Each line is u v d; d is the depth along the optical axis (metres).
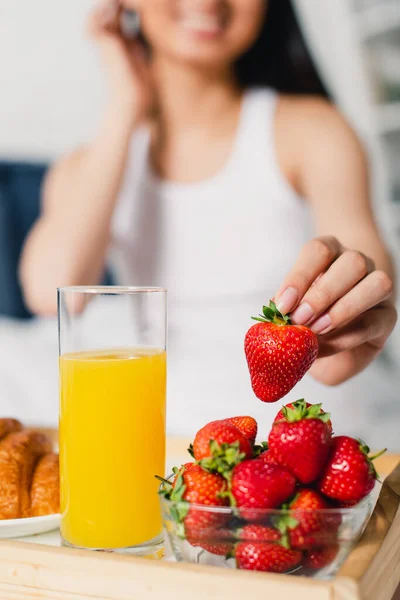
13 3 2.59
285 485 0.63
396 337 2.30
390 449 2.23
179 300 2.49
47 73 2.57
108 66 2.46
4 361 2.50
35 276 2.51
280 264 2.45
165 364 0.81
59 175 2.55
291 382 0.76
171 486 0.69
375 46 2.37
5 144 2.60
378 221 2.43
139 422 0.77
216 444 0.65
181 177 2.49
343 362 1.12
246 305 2.46
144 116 2.48
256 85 2.44
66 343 0.80
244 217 2.46
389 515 0.79
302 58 2.40
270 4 2.38
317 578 0.66
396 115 2.39
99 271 2.51
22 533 0.84
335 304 0.87
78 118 2.53
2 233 2.55
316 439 0.64
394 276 2.36
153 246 2.52
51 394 2.45
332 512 0.62
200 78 2.42
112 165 2.47
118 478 0.76
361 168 2.40
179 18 2.39
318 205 2.43
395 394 2.28
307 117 2.41
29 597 0.69
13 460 0.92
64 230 2.50
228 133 2.45
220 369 2.39
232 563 0.66
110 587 0.66
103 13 2.46
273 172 2.44
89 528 0.77
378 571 0.68
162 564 0.65
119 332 0.80
